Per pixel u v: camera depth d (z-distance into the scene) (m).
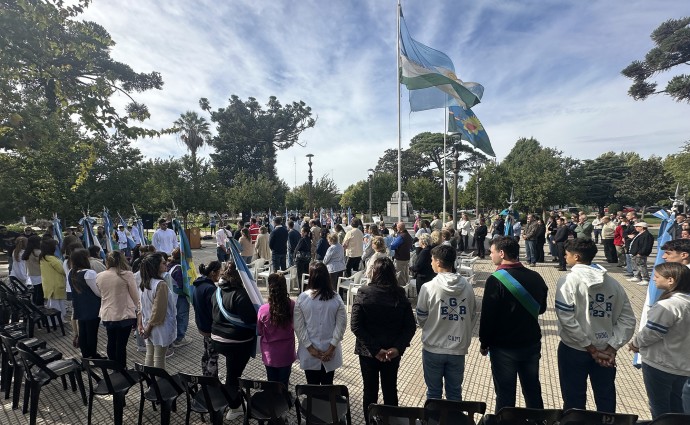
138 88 26.47
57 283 6.64
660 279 2.98
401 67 12.05
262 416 3.06
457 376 3.26
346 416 3.01
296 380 4.84
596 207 60.19
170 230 12.81
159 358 4.34
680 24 24.22
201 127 44.00
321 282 3.49
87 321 4.87
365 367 3.20
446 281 3.21
